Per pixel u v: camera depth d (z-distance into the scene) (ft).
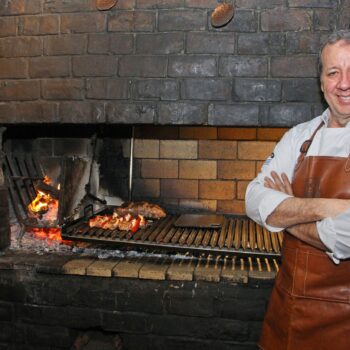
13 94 8.40
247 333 7.46
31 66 8.29
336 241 4.41
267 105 7.64
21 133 10.87
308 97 7.52
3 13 8.34
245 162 10.37
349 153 4.73
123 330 7.79
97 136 10.73
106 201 10.84
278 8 7.52
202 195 10.61
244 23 7.61
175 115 7.85
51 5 8.12
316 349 4.99
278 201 4.94
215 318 7.54
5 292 8.05
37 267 7.88
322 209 4.56
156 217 9.88
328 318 4.88
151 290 7.64
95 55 8.03
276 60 7.57
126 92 7.97
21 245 9.11
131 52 7.91
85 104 8.12
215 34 7.70
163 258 8.32
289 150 5.50
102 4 7.88
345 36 4.76
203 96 7.77
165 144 10.61
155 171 10.71
